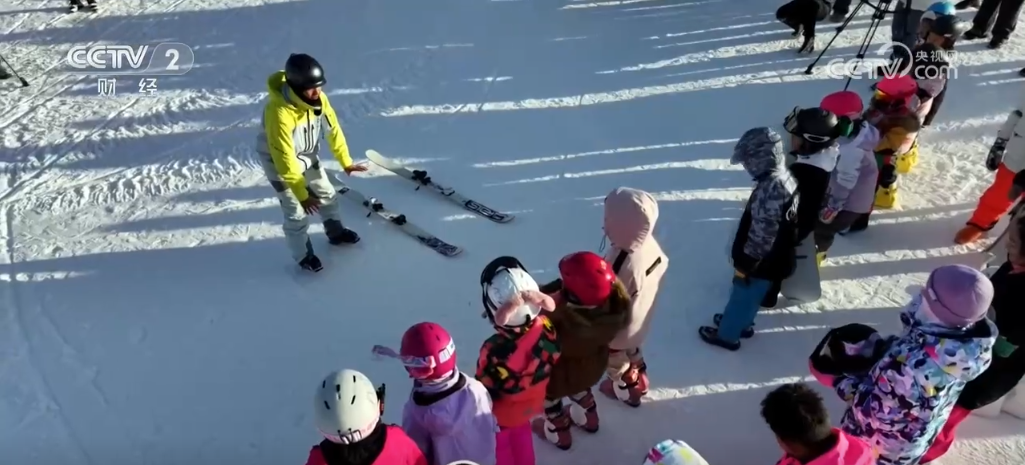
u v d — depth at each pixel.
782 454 4.47
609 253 4.01
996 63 8.60
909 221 6.31
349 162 5.78
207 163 7.44
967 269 3.20
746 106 8.05
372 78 8.79
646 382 4.75
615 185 6.90
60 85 8.87
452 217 6.57
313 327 5.50
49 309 5.74
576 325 3.56
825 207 5.12
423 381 3.28
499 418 3.71
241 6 10.56
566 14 10.14
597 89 8.45
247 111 8.30
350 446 2.96
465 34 9.66
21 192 7.09
